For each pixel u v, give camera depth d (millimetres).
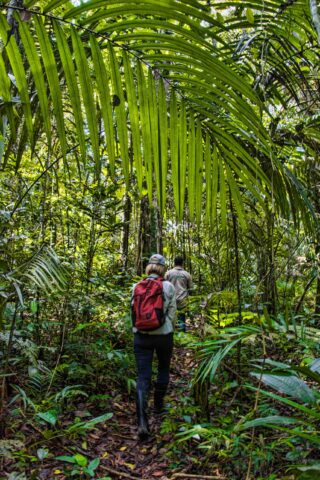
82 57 926
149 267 3262
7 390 2779
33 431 2578
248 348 3219
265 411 2330
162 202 1128
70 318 3885
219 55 972
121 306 4031
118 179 3771
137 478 2279
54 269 1794
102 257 4859
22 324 3348
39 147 3484
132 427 2947
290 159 2650
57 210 3801
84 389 3322
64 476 2201
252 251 3826
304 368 977
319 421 1969
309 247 2834
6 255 2779
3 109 1184
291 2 1361
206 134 1240
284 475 1845
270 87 2014
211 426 2434
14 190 3537
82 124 960
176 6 857
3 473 2051
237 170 1309
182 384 3693
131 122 1024
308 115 2717
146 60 983
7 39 859
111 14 880
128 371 3678
